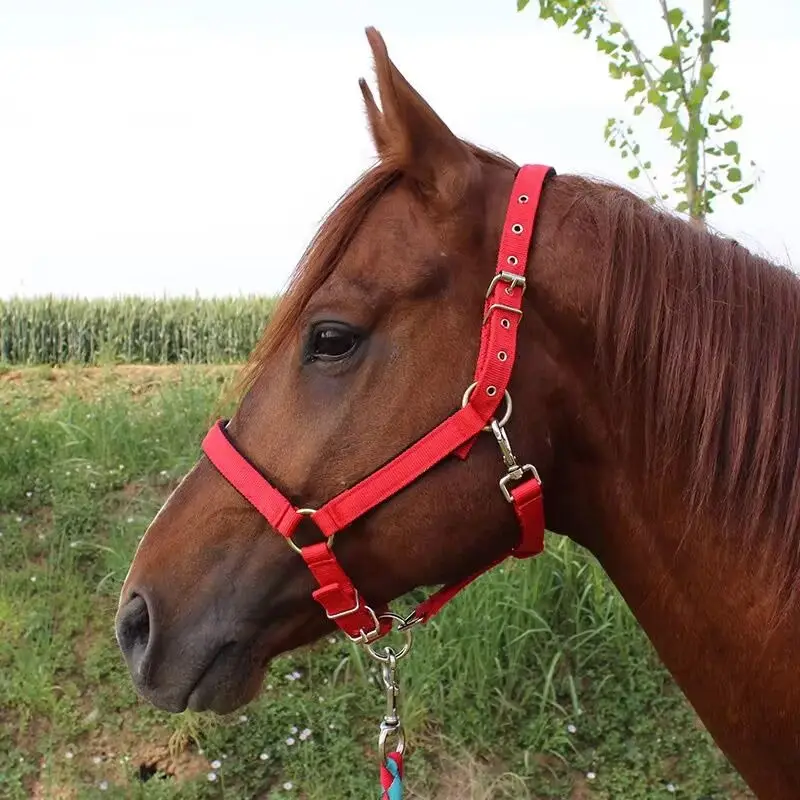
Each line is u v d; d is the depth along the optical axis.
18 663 3.22
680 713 3.05
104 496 4.27
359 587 1.37
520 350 1.30
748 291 1.30
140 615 1.43
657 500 1.33
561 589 3.45
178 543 1.41
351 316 1.30
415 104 1.28
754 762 1.35
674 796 2.81
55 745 3.02
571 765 2.93
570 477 1.40
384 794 1.42
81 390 6.34
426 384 1.29
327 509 1.31
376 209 1.35
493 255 1.31
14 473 4.45
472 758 2.90
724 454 1.27
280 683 3.22
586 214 1.35
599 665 3.24
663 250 1.32
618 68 3.54
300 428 1.33
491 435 1.30
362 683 3.19
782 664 1.27
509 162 1.50
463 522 1.32
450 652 3.20
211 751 2.97
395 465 1.29
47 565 3.75
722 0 3.30
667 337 1.28
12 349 9.76
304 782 2.86
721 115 3.39
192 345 9.91
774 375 1.25
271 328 1.41
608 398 1.33
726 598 1.29
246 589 1.38
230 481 1.37
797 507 1.23
